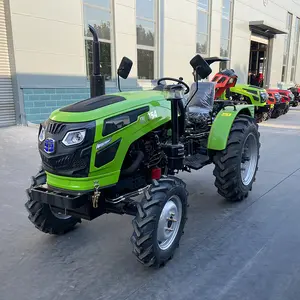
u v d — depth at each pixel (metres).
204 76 2.86
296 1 21.19
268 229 3.02
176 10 10.61
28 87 6.98
